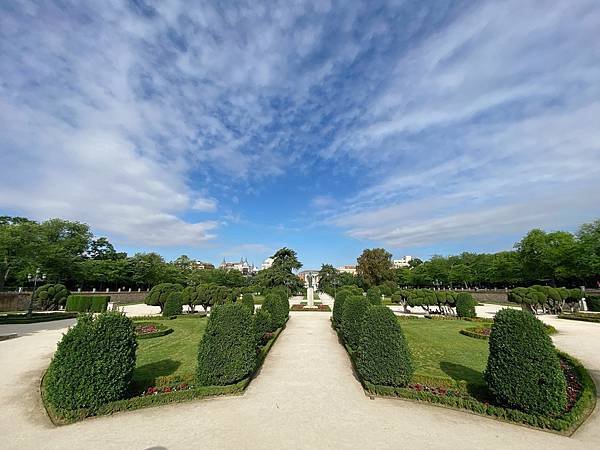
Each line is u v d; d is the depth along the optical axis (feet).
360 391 24.27
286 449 15.79
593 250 114.93
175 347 37.65
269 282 153.07
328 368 30.35
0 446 16.31
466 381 24.21
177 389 23.53
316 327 56.03
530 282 151.12
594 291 113.50
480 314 83.25
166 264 184.96
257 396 23.20
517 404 19.29
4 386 25.44
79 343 20.44
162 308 76.54
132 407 20.77
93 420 19.31
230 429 17.98
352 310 35.99
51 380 20.13
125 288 170.60
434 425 18.63
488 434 17.60
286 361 32.81
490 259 176.76
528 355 19.35
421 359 32.04
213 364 23.99
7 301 95.50
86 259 153.38
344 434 17.47
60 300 90.43
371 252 180.65
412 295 77.77
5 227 90.84
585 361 31.99
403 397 22.59
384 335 24.35
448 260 215.10
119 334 21.81
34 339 45.24
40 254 94.89
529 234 134.72
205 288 77.56
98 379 20.22
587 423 19.02
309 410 20.70
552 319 68.59
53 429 18.24
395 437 17.16
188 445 16.20
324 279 230.68
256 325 36.37
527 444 16.57
